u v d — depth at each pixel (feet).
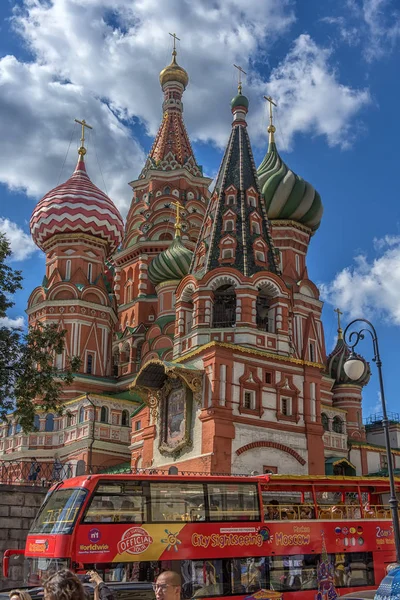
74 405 187.32
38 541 66.44
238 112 169.27
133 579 63.93
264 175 200.13
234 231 151.12
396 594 30.27
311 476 79.92
